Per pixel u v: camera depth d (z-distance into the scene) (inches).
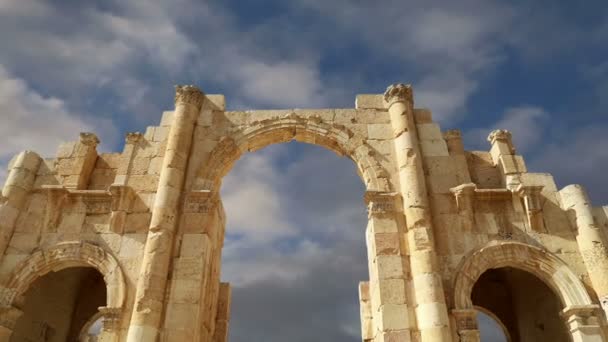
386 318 578.9
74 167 724.7
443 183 695.7
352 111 775.1
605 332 567.5
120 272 618.8
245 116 772.6
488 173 737.0
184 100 764.0
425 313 568.4
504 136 742.5
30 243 650.8
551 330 722.2
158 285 597.9
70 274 805.2
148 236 635.5
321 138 754.8
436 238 644.1
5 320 600.1
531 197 664.4
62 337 793.6
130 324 575.5
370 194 674.8
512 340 848.9
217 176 719.7
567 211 665.0
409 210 649.0
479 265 619.2
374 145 735.1
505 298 874.8
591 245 619.2
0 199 671.8
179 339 572.4
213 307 738.2
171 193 668.7
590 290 602.2
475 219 658.8
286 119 762.2
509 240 639.8
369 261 688.4
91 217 673.6
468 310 577.3
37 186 705.6
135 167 722.2
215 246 734.5
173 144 714.2
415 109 775.1
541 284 740.0
